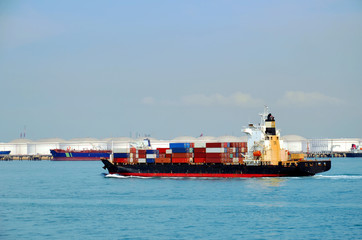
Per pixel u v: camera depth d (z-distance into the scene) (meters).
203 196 179.00
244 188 196.38
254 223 135.12
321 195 178.62
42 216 148.88
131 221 139.75
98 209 158.75
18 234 127.06
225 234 124.25
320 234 123.56
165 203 166.62
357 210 150.75
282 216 143.25
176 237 122.06
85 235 125.19
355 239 119.25
